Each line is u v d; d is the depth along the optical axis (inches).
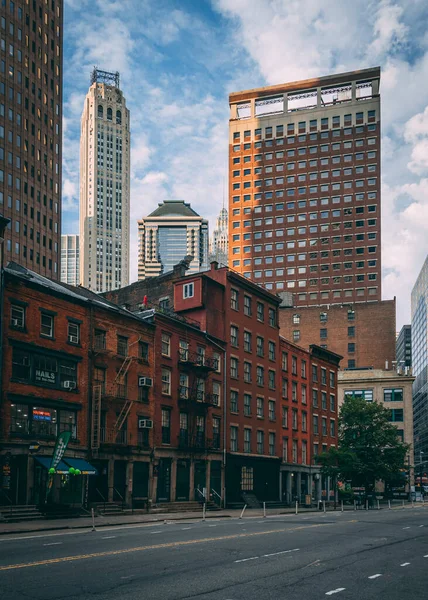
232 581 586.6
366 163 6018.7
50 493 1427.2
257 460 2308.1
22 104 4249.5
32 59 4397.1
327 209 6033.5
